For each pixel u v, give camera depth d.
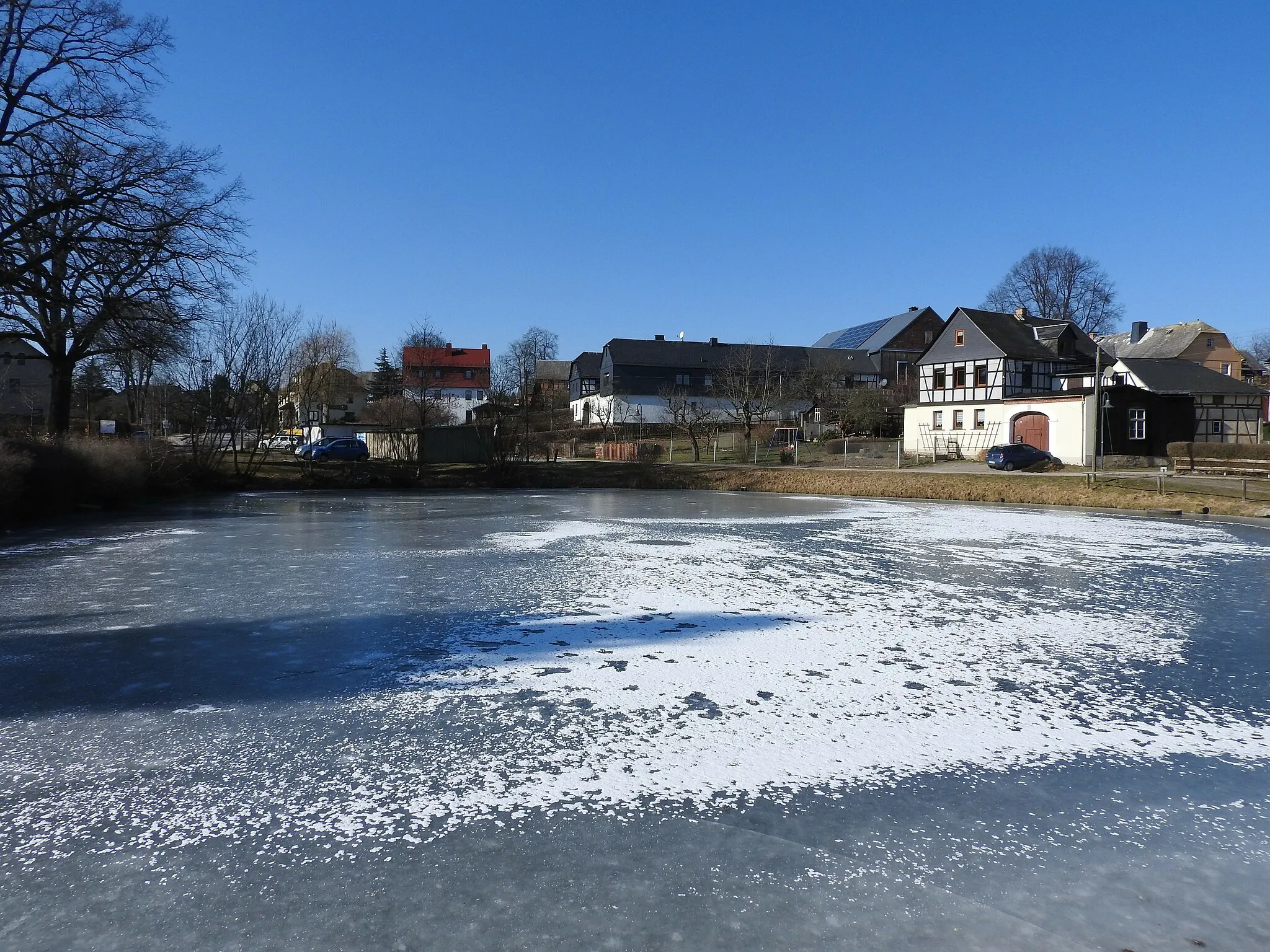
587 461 43.25
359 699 5.20
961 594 8.88
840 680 5.63
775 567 10.84
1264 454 28.11
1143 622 7.48
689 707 5.06
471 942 2.63
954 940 2.66
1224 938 2.69
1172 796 3.82
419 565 11.01
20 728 4.66
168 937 2.65
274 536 14.77
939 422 41.78
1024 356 41.41
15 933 2.67
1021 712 5.00
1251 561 11.53
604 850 3.28
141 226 20.42
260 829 3.45
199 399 28.28
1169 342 59.81
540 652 6.35
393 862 3.17
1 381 50.62
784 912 2.83
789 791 3.85
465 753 4.30
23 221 18.72
